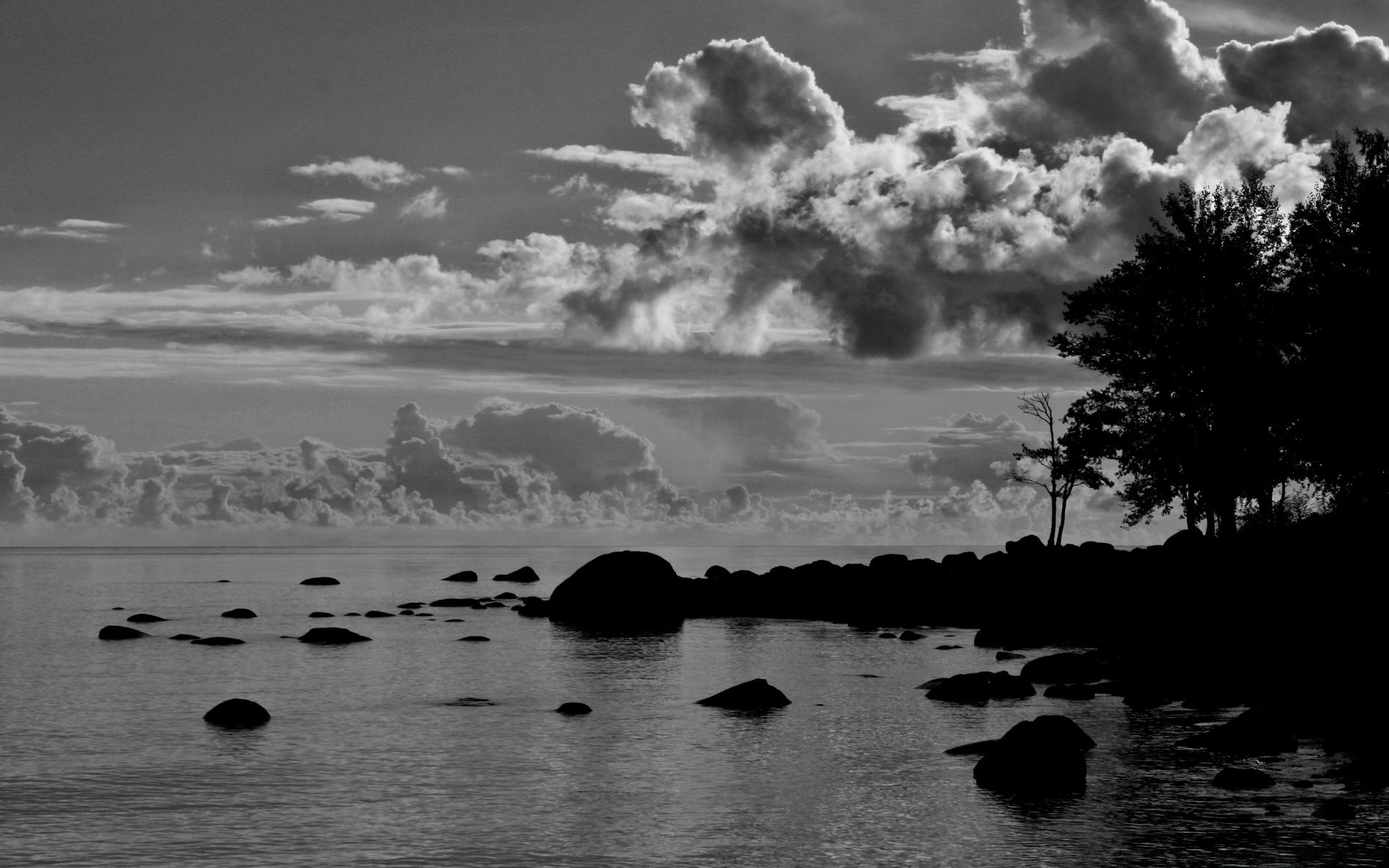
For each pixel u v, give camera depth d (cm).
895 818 2273
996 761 2578
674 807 2377
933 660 5072
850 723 3375
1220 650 4072
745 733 3212
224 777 2661
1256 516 5962
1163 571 5884
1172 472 6700
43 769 2744
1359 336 5156
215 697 3894
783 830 2202
